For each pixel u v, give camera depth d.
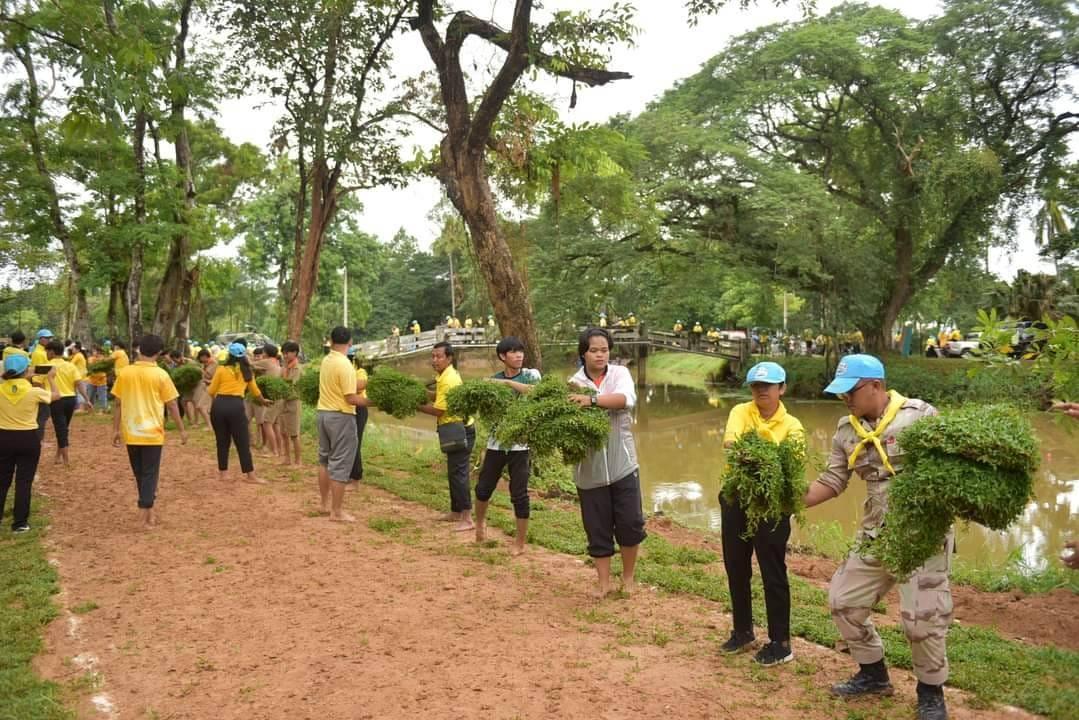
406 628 5.03
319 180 16.05
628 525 5.75
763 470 4.12
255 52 14.57
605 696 4.05
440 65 12.08
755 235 29.73
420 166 15.50
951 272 33.16
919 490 3.44
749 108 31.03
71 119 7.67
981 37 28.22
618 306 33.62
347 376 7.99
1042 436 18.27
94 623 5.19
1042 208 31.03
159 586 5.93
